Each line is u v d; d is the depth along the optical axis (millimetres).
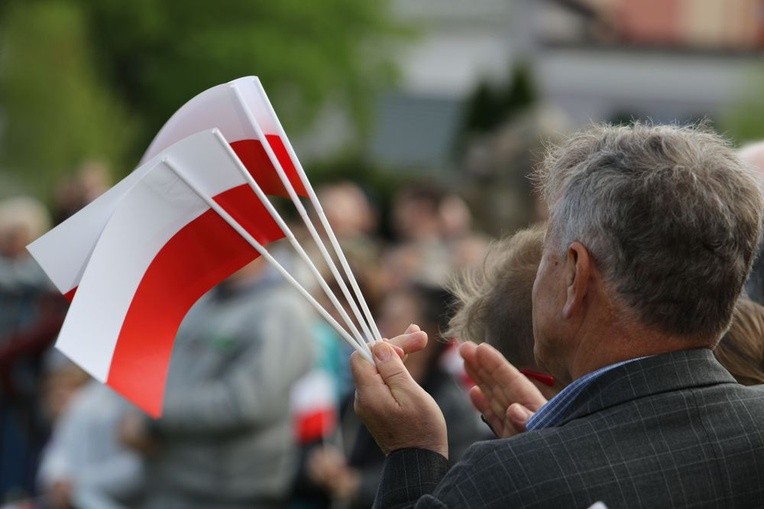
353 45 77625
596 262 4258
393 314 9820
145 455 10906
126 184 4531
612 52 69750
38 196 51594
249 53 74062
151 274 4516
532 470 4074
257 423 10594
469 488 4086
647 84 69625
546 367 4574
